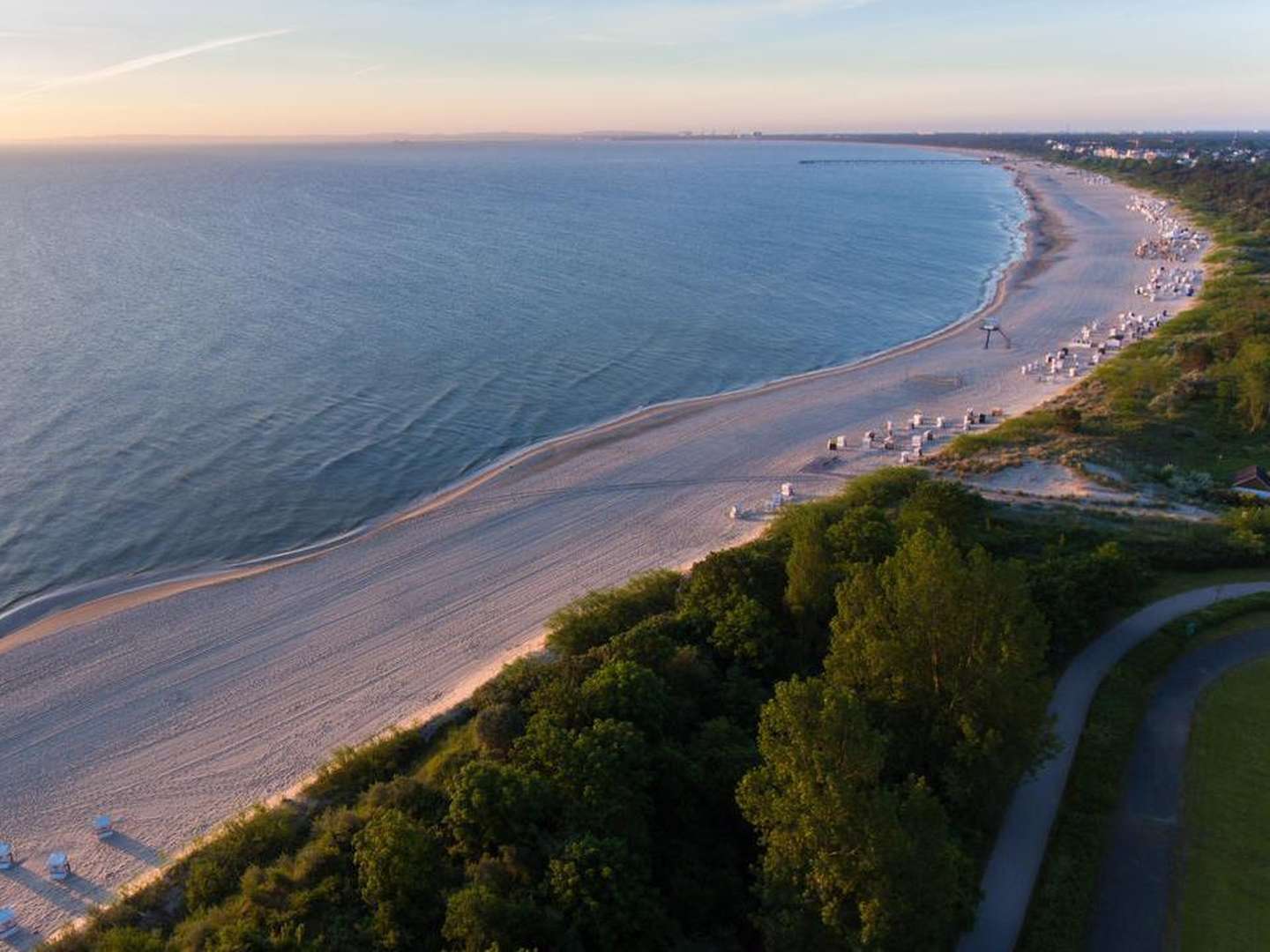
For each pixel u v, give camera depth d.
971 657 29.11
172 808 35.56
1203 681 37.28
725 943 25.83
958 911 24.80
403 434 75.94
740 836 29.38
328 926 26.03
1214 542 48.19
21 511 61.03
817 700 24.53
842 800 22.58
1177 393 75.75
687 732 32.75
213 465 68.88
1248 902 26.88
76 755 38.81
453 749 35.44
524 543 57.00
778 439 74.25
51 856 32.50
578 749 28.42
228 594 51.50
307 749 38.62
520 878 25.98
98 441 72.62
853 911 23.31
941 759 29.67
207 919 27.27
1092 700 35.94
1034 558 46.72
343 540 58.28
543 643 45.38
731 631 37.53
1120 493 58.50
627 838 26.94
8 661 45.31
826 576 39.31
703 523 59.09
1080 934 25.73
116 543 57.50
